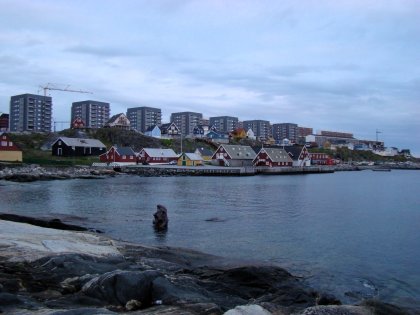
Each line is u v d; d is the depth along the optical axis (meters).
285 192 56.16
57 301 9.55
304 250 22.23
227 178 87.25
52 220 25.41
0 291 9.91
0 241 15.30
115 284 10.11
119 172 89.94
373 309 11.32
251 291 13.92
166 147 138.12
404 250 22.56
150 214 33.41
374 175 122.75
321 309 9.71
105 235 24.02
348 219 33.28
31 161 90.38
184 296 10.19
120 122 152.50
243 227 28.62
